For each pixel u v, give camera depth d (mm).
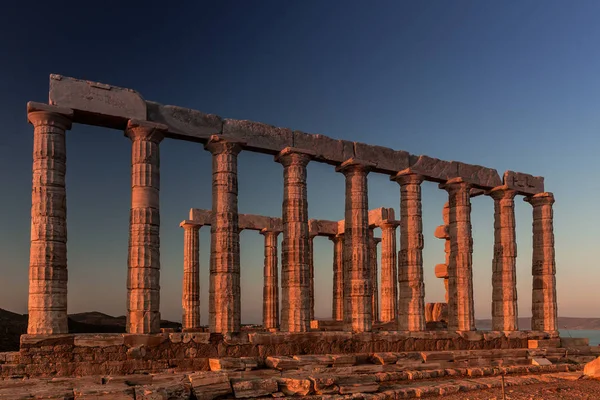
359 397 17438
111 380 17516
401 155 27797
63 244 19625
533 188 32188
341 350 23578
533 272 32375
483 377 23141
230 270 22469
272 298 38781
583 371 23984
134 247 20688
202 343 20703
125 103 20984
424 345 25781
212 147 23078
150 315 20359
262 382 17109
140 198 20953
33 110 19578
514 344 28562
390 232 37406
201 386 16312
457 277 28547
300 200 24516
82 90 20328
